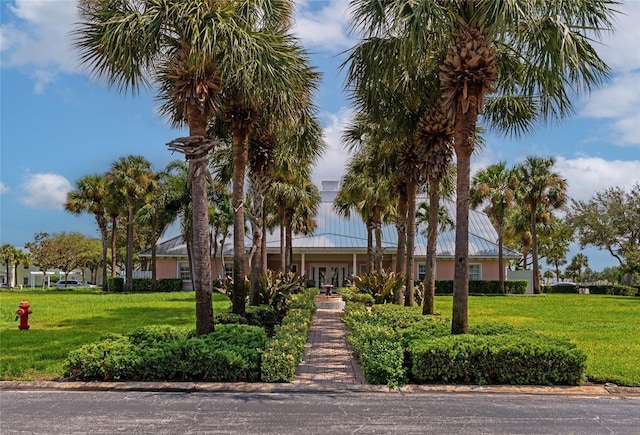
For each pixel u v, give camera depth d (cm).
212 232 3544
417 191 1705
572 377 723
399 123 1212
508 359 729
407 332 879
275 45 916
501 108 1162
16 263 5684
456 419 563
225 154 1666
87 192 3719
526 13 756
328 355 955
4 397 659
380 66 904
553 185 3416
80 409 598
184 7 802
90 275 7981
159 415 573
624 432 525
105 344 771
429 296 1223
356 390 697
